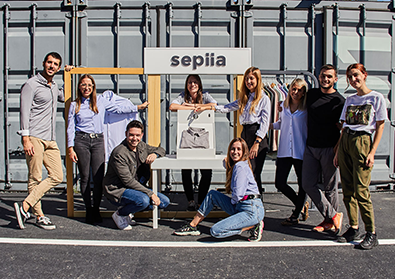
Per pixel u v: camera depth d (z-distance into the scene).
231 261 2.32
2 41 4.61
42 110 3.07
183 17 4.55
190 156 3.08
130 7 4.53
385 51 4.75
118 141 3.52
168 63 3.35
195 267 2.22
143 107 3.44
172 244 2.63
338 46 4.66
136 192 2.96
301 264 2.27
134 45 4.57
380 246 2.60
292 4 4.62
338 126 2.89
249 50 3.35
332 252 2.48
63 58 4.60
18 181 4.66
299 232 2.97
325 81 2.84
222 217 3.46
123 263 2.28
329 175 2.94
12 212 3.60
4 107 4.62
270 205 4.04
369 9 4.69
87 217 3.24
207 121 3.28
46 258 2.35
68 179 3.45
